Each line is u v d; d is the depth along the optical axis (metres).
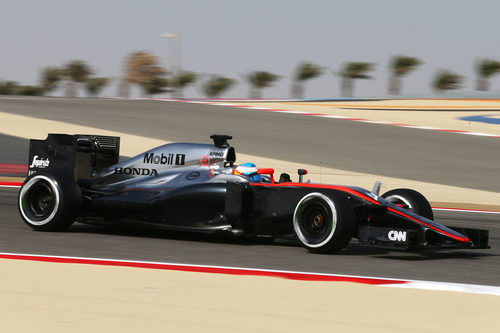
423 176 64.69
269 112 112.31
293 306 16.75
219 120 99.00
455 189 58.34
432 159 74.19
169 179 29.34
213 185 27.78
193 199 27.83
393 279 20.80
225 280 19.61
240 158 69.56
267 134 87.19
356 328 14.94
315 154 74.38
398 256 26.36
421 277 21.53
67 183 28.98
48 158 31.00
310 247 25.53
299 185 26.98
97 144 31.19
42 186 29.33
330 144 81.38
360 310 16.52
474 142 86.12
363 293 18.42
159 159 29.98
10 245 25.23
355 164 69.50
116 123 92.62
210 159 29.27
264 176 30.06
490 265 24.83
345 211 24.89
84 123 91.62
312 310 16.39
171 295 17.53
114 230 31.00
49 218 28.89
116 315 15.50
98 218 29.62
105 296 17.23
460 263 25.06
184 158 29.62
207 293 17.88
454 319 15.90
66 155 30.56
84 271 20.28
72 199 28.84
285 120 101.56
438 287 19.59
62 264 21.33
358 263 23.91
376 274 21.75
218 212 27.61
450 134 92.31
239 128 91.44
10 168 60.34
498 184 62.09
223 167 29.12
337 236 24.80
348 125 98.25
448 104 140.12
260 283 19.34
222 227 27.48
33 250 24.30
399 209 26.22
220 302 16.95
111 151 31.75
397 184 59.69
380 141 84.62
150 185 29.47
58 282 18.62
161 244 27.16
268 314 15.93
